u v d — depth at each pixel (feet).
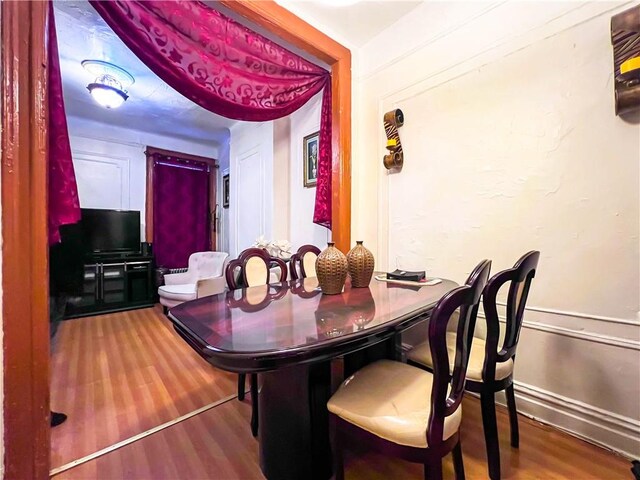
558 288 5.34
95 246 13.70
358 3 7.19
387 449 3.20
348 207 8.66
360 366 5.95
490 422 4.16
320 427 4.35
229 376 7.52
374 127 8.59
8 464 3.80
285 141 11.64
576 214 5.12
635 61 4.24
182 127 15.25
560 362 5.32
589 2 4.93
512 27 5.82
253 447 5.03
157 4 5.41
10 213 3.81
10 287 3.82
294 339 3.17
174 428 5.51
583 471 4.37
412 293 5.41
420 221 7.51
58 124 4.52
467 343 3.31
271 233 11.58
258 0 6.64
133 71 9.97
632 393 4.63
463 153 6.63
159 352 9.04
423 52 7.33
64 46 8.70
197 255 14.56
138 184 15.92
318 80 8.45
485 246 6.31
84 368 7.93
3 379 3.78
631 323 4.62
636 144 4.54
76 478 4.36
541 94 5.47
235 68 6.54
